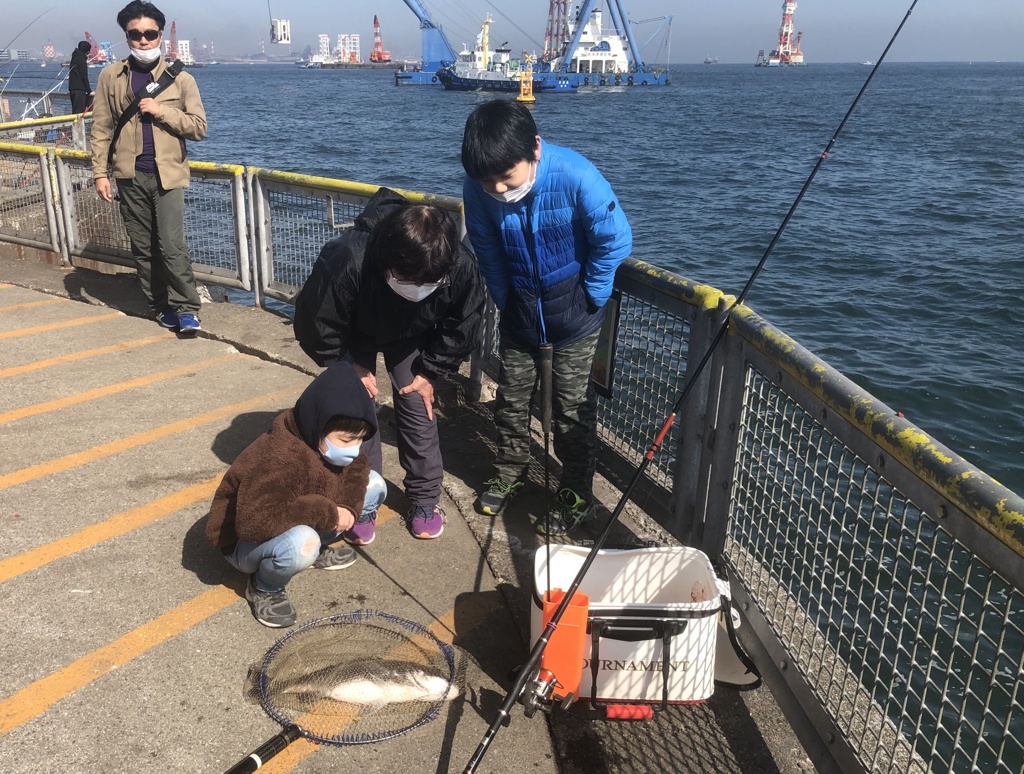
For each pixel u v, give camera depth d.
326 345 3.04
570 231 2.97
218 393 4.57
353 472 2.88
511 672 2.62
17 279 6.42
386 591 3.04
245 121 51.44
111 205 6.34
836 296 12.94
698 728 2.49
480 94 91.31
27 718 2.38
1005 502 1.53
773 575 2.58
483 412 4.53
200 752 2.30
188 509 3.46
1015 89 118.88
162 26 4.87
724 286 13.74
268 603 2.81
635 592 2.77
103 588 2.95
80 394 4.49
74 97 12.41
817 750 2.29
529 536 3.42
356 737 2.38
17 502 3.45
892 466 1.90
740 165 31.42
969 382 9.30
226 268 5.98
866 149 37.25
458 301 2.96
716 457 2.87
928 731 3.72
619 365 3.52
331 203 5.18
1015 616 4.40
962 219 19.73
